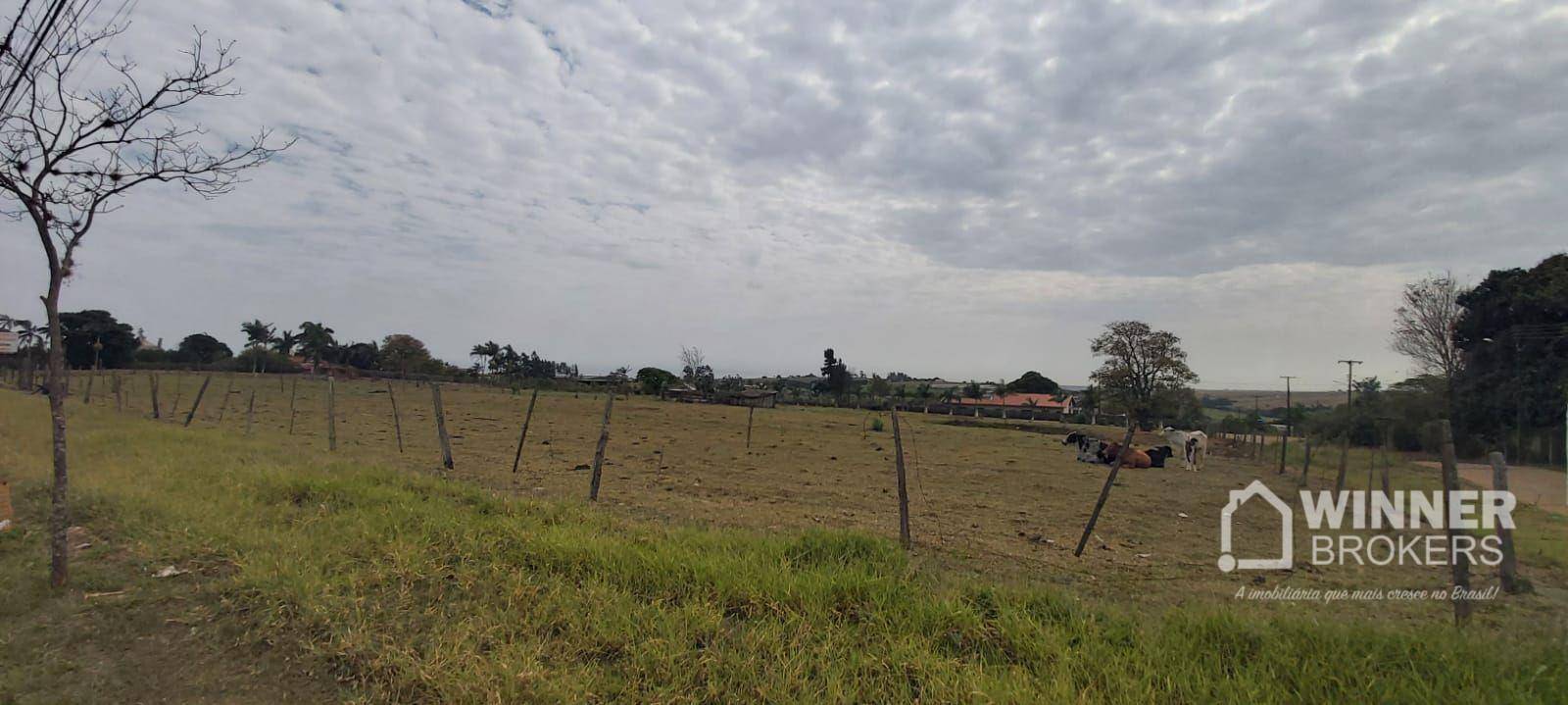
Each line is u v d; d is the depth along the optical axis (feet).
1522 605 20.29
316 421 82.17
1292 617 16.25
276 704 12.74
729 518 30.83
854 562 19.77
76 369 216.74
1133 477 60.70
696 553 20.21
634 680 13.38
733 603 16.81
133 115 18.08
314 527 22.38
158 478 29.84
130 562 18.95
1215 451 107.45
